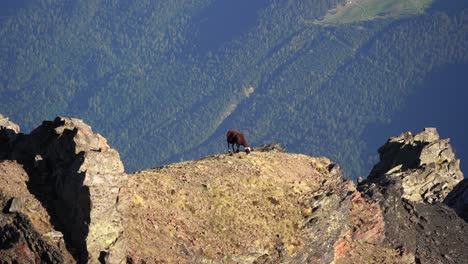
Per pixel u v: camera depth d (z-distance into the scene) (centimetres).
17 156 6588
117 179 6228
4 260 5831
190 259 6712
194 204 7238
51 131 6525
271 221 7588
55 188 6334
